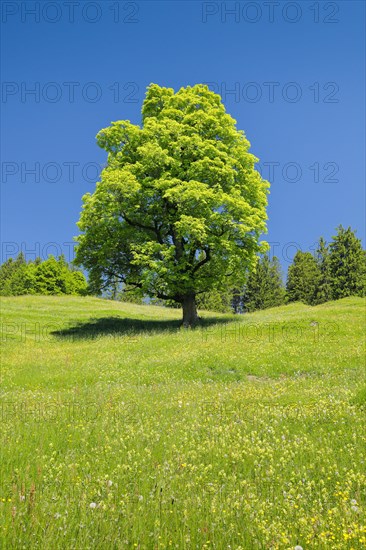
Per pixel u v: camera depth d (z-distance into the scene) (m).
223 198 30.53
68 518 5.19
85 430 9.17
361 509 5.45
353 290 78.81
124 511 5.27
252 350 22.25
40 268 101.38
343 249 79.94
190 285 31.53
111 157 35.00
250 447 8.12
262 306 90.88
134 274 34.19
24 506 5.26
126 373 19.05
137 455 7.71
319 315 33.91
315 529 4.98
